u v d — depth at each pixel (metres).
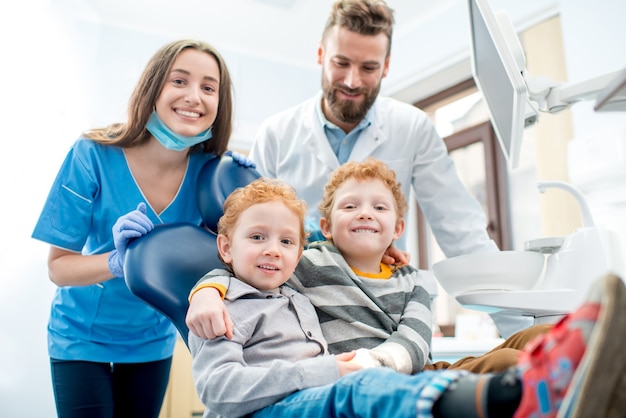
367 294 1.06
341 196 1.13
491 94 1.25
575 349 0.50
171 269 0.98
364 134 1.67
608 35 1.96
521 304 0.97
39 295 2.21
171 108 1.16
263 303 0.95
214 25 3.01
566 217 2.10
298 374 0.77
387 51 1.60
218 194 1.15
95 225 1.28
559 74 2.23
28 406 2.12
